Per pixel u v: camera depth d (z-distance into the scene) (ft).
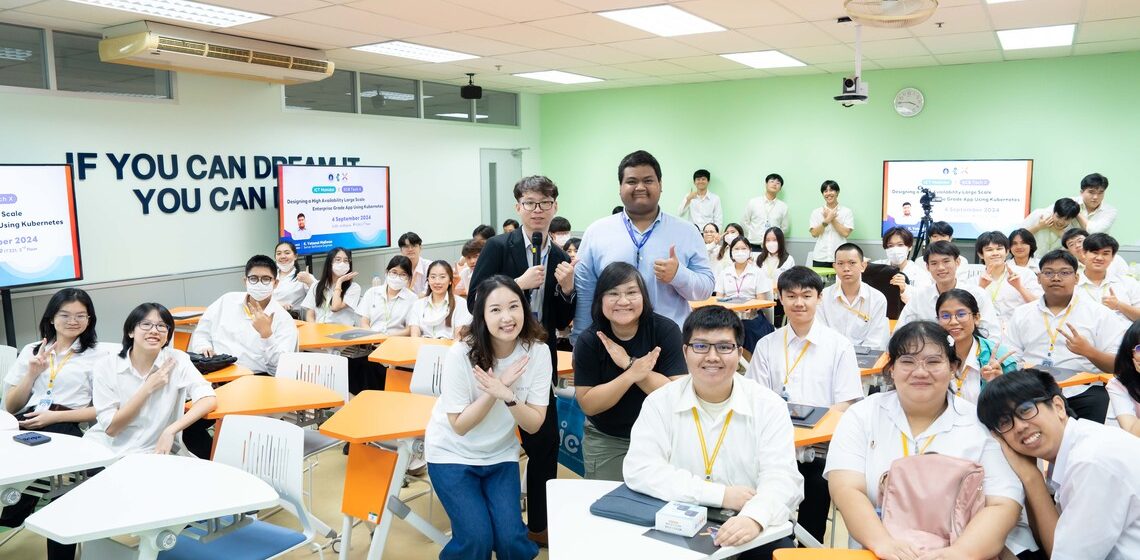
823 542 9.61
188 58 19.80
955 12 18.61
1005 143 27.09
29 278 18.71
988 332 12.45
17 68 19.27
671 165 33.53
